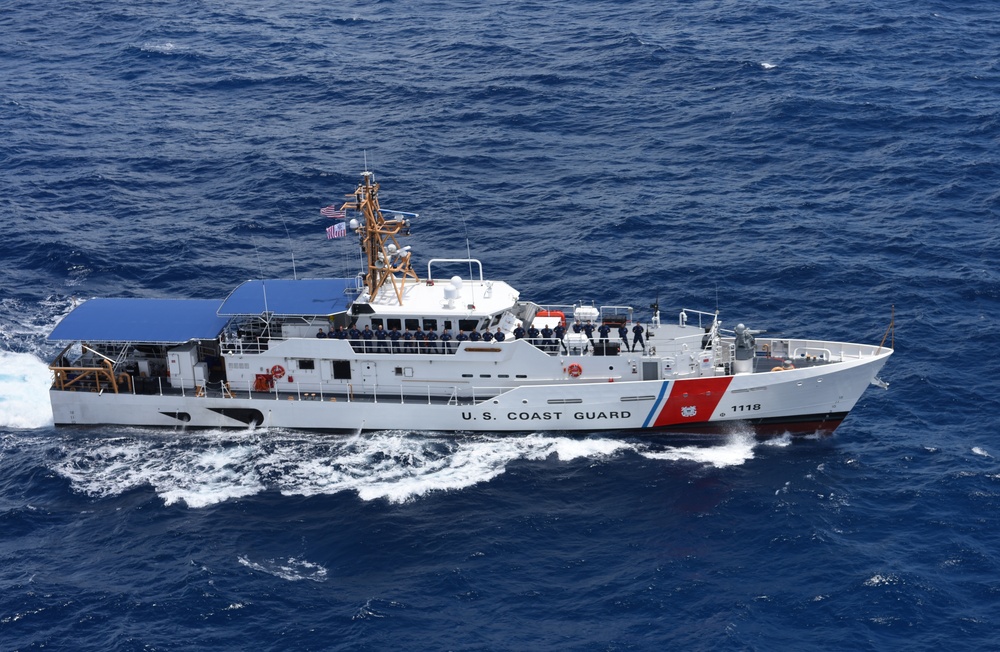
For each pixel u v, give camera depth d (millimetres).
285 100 135625
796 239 100500
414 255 99875
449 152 120438
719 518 65562
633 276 95312
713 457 72062
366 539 64500
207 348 77625
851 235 100875
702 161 117250
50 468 72125
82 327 75750
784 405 72750
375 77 141375
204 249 101688
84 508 68312
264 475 71125
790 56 142875
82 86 141625
